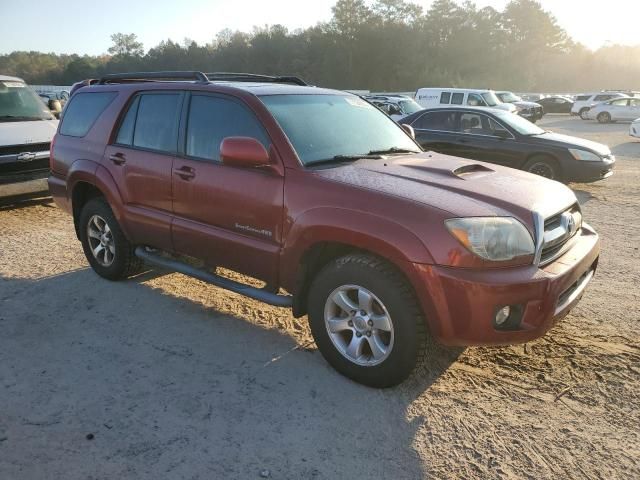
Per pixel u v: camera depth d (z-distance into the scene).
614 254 6.20
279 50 106.69
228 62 110.25
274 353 3.95
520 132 10.48
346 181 3.46
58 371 3.69
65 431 3.06
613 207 8.89
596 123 31.89
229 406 3.29
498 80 93.94
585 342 4.07
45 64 123.62
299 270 3.64
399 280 3.21
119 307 4.74
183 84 4.48
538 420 3.16
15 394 3.41
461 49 97.75
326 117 4.25
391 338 3.26
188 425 3.11
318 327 3.61
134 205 4.75
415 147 4.64
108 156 4.94
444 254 3.03
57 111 10.22
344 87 95.75
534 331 3.14
